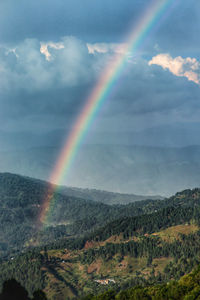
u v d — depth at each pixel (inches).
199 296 7687.0
